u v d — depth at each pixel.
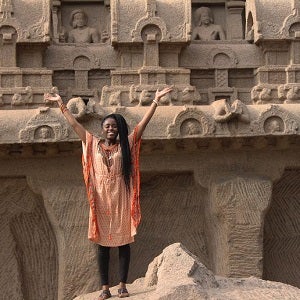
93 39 8.55
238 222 6.96
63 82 7.72
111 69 7.72
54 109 6.68
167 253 5.11
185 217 7.40
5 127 6.58
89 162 5.36
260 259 6.95
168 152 6.98
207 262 7.39
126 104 7.31
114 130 5.33
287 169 7.36
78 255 6.89
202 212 7.39
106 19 8.78
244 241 6.95
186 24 7.50
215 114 6.74
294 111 6.88
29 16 7.42
